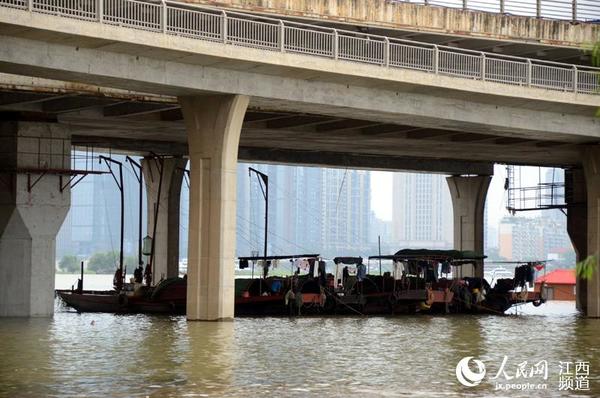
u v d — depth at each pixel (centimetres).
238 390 3144
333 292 6538
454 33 7400
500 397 3092
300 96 5519
